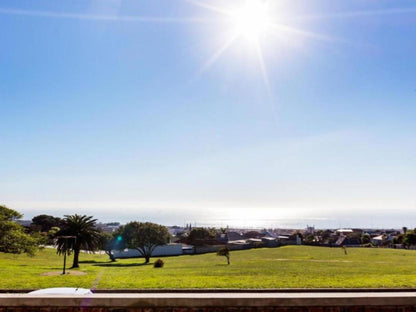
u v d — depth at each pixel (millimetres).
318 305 5047
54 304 4996
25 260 59250
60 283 26609
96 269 47781
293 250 84438
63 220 50969
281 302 5055
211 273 38562
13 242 43406
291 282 26594
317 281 27219
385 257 62250
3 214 43781
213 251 93375
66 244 49125
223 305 5039
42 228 103438
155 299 5039
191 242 101625
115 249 70812
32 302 4996
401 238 107250
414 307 5062
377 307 5062
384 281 26641
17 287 23906
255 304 5039
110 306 5020
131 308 5023
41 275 35562
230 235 139250
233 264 53406
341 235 129125
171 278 31766
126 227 71188
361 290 13039
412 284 24406
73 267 49719
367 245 106750
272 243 103812
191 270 43844
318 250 83375
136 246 68750
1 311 4957
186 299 5043
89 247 51625
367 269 40688
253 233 155625
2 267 42969
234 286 24156
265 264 51469
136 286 24734
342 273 35781
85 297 5035
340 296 5113
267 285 24438
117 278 31969
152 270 45625
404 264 48406
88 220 51688
